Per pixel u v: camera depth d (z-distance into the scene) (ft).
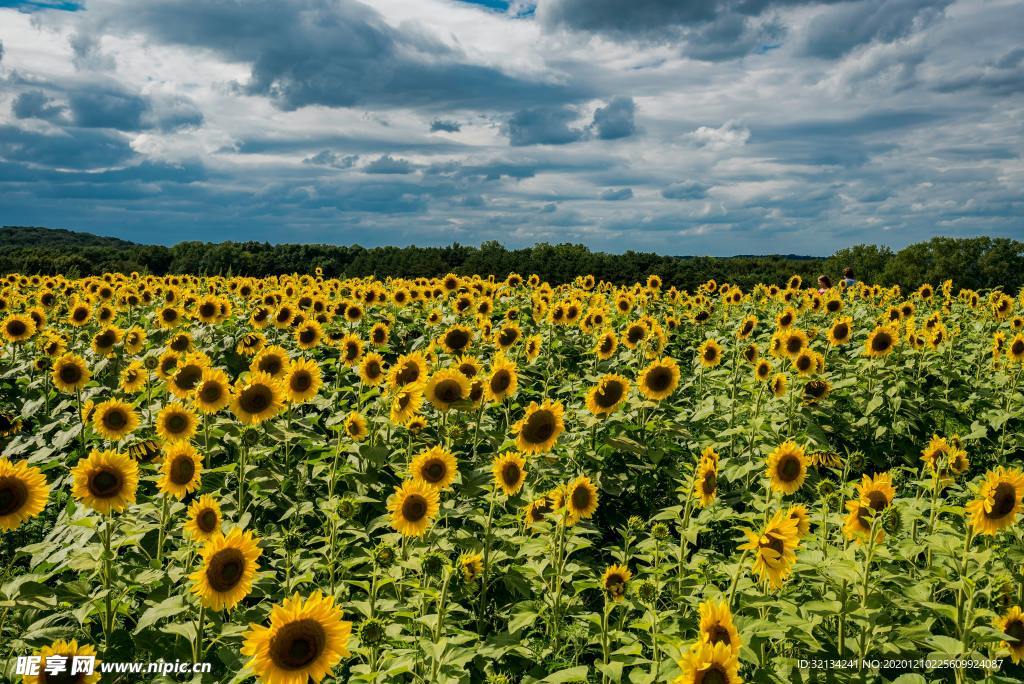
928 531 20.07
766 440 29.19
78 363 31.89
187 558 18.30
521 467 21.57
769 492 20.51
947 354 43.50
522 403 37.06
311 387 28.27
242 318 49.98
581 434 28.04
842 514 19.51
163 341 45.19
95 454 17.93
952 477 20.04
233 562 15.08
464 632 17.17
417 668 15.75
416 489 18.94
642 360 39.60
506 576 19.89
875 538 17.08
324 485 27.37
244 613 17.78
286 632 12.55
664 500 28.45
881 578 16.84
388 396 29.37
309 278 80.53
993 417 33.96
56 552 20.43
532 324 50.65
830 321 56.65
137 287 64.69
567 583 20.39
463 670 15.01
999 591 16.69
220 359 42.78
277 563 20.95
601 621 16.67
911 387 38.11
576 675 14.87
